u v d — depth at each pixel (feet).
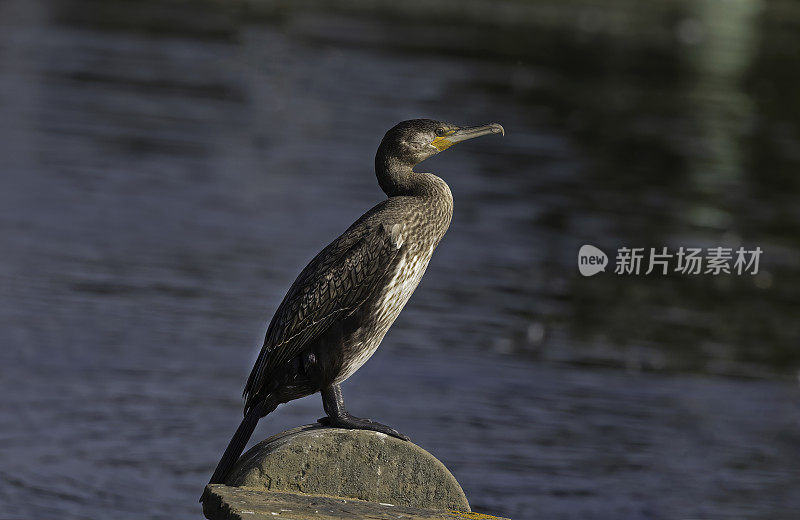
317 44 115.65
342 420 21.49
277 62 104.47
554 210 65.62
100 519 31.07
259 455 21.02
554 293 52.75
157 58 102.17
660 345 47.60
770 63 125.18
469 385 41.93
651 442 38.68
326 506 19.97
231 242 55.57
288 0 146.10
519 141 82.07
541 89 101.91
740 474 36.78
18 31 108.58
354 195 65.16
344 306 21.03
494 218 63.21
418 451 21.15
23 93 83.41
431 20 139.44
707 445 38.40
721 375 44.75
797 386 44.24
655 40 136.36
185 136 75.72
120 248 53.47
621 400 41.75
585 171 75.25
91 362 41.11
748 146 86.07
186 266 52.03
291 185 66.23
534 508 33.12
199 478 34.12
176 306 47.19
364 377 41.93
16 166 65.31
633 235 61.98
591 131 87.20
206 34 117.39
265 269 52.44
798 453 38.42
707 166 79.25
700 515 33.42
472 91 97.76
